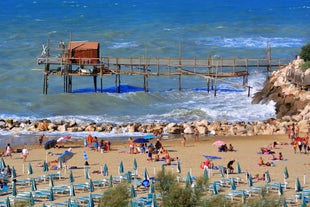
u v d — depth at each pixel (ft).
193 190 301.84
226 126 570.87
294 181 413.80
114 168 444.96
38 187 403.75
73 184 404.98
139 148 489.26
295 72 645.92
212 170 438.40
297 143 497.87
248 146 509.35
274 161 461.78
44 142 529.45
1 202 369.09
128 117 623.77
